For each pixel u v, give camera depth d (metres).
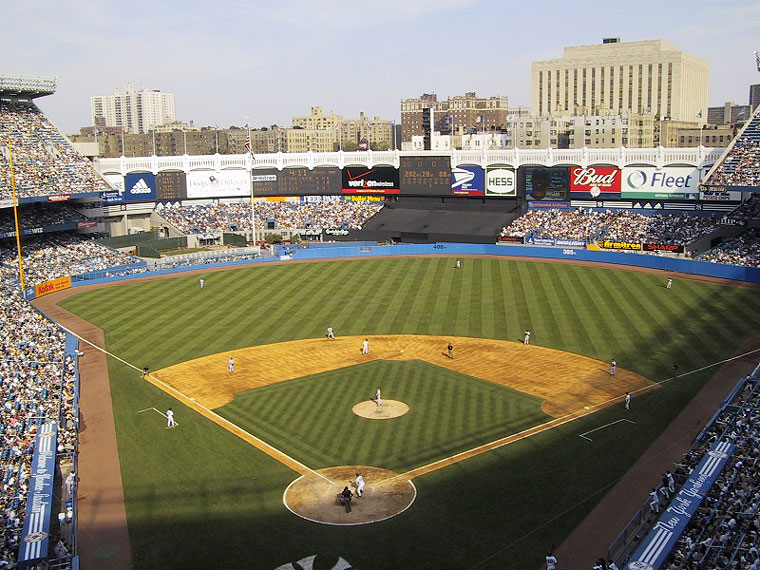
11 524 36.56
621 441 46.69
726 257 95.56
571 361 63.12
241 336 73.25
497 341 69.62
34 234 110.31
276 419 51.75
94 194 110.62
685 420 49.84
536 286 91.25
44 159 111.06
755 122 106.75
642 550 32.84
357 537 36.31
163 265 107.94
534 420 50.38
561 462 43.91
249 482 42.44
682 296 83.19
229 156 139.88
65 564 33.91
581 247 112.25
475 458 44.66
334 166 141.75
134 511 39.53
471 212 132.00
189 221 135.88
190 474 43.66
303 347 69.25
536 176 126.06
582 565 33.53
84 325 78.44
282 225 136.38
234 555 35.06
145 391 58.38
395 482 41.84
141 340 72.56
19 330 69.50
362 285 94.94
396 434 48.50
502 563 33.88
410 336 72.12
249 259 115.00
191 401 55.88
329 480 42.38
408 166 136.62
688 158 113.19
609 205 121.50
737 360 61.41
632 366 61.25
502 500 39.53
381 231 128.88
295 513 38.78
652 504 37.59
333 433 48.97
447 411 52.34
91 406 55.41
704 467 39.53
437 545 35.47
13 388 53.84
